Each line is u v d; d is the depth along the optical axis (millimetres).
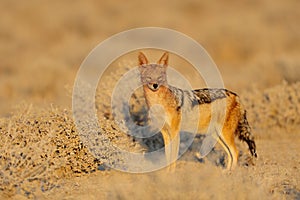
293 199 20438
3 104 40875
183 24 99500
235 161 25094
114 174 23969
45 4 109062
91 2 115812
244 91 37188
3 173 20906
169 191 18125
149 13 108750
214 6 117375
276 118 33594
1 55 77000
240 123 25578
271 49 80000
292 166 25422
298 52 75750
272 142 30969
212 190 18250
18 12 105312
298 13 100062
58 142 23328
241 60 77125
